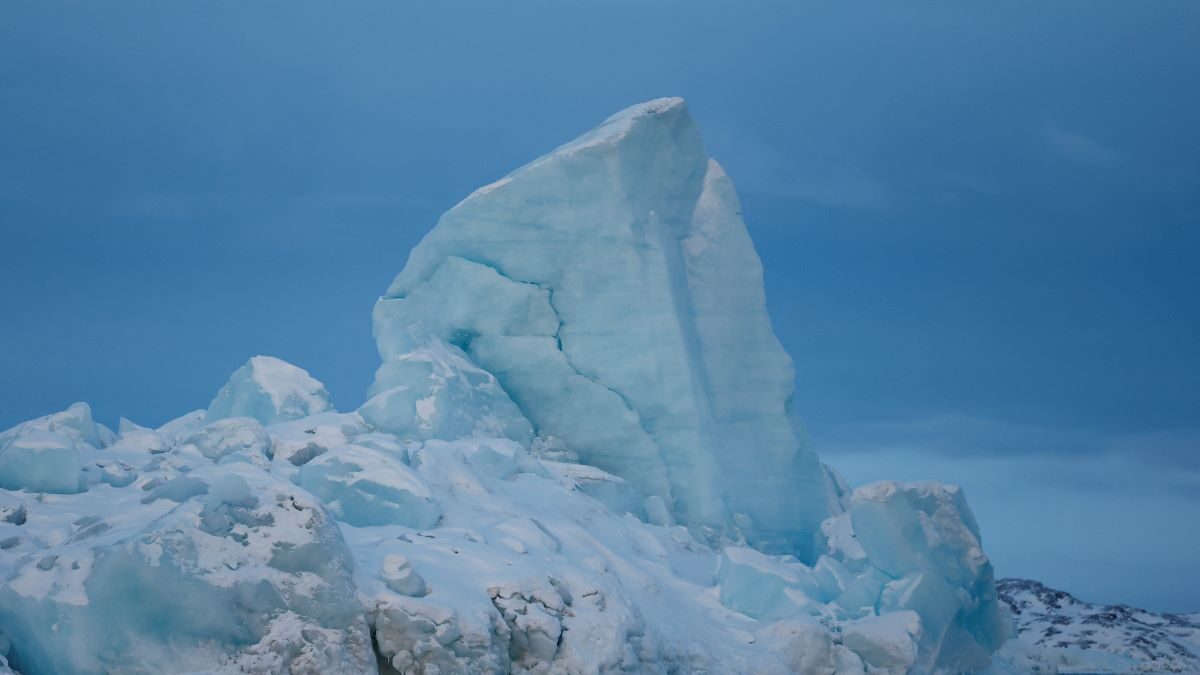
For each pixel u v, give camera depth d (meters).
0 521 20.22
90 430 25.06
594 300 32.06
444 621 18.66
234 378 30.09
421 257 33.88
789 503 32.78
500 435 30.55
